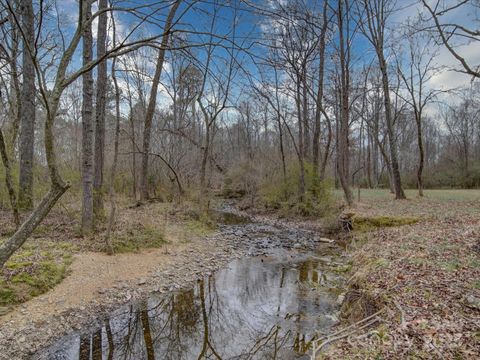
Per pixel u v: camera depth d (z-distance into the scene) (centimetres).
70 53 234
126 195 1628
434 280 474
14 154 945
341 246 1078
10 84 1081
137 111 1772
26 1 647
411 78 1642
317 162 1689
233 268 843
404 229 918
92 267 683
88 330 496
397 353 319
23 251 660
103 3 777
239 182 2381
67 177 1148
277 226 1498
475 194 1734
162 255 852
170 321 552
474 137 3481
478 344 307
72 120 2045
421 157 1630
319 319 539
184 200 1520
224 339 497
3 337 437
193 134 1947
